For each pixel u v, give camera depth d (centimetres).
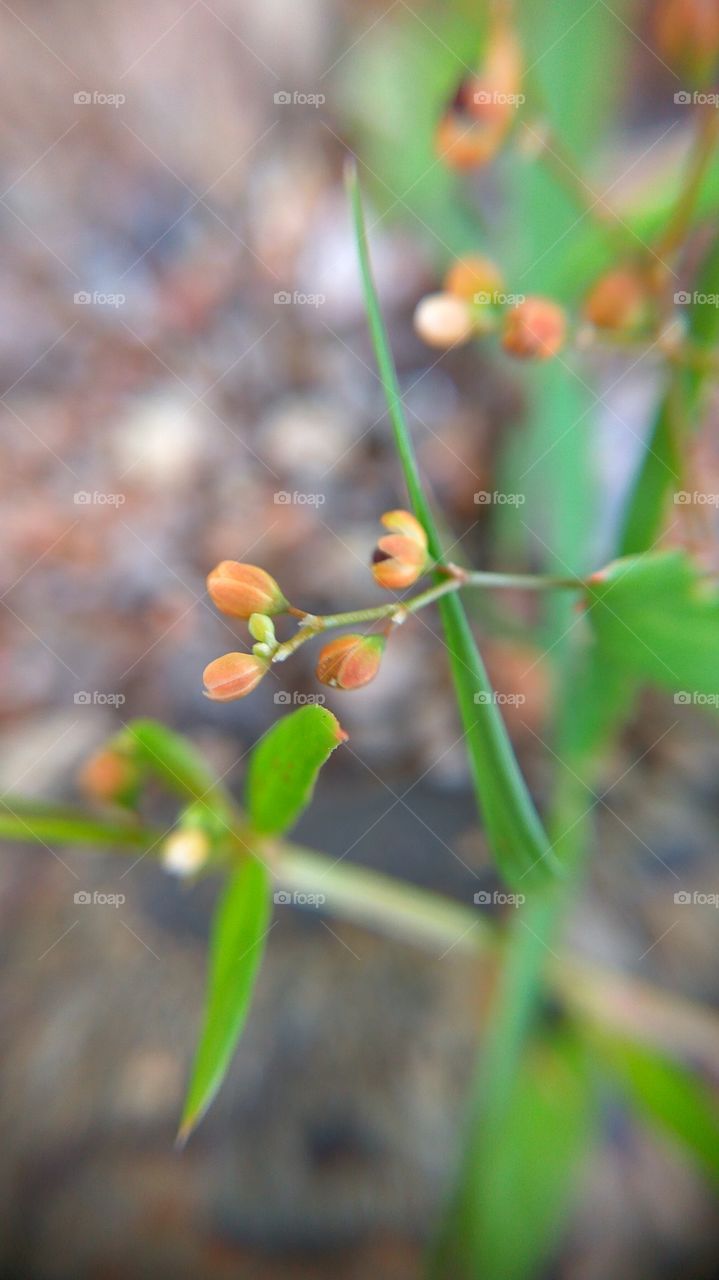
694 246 7
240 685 5
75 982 7
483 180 10
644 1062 7
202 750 9
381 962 8
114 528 11
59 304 12
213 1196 7
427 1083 7
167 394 11
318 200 11
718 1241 7
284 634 10
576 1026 7
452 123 6
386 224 10
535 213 7
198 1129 7
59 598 10
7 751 9
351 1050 7
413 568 5
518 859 6
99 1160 7
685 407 6
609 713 7
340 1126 7
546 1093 7
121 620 10
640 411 10
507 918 8
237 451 11
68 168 12
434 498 10
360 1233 7
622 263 7
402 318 11
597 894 8
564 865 7
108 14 12
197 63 12
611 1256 7
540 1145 7
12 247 12
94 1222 7
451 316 6
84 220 12
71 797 9
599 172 9
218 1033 6
